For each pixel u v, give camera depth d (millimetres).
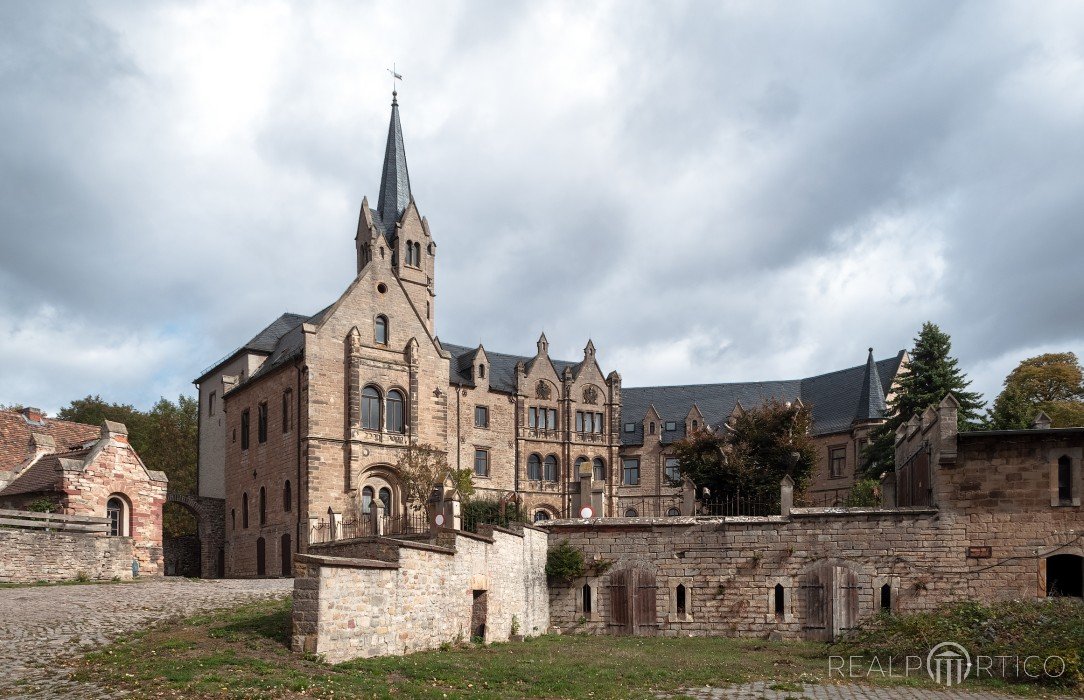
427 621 25109
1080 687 22391
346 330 55438
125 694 17047
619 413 79750
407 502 54156
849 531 36125
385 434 55875
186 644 21172
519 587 34000
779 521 36938
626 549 38031
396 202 70625
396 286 58188
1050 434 34062
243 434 61094
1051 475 34031
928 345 62469
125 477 44719
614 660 26031
